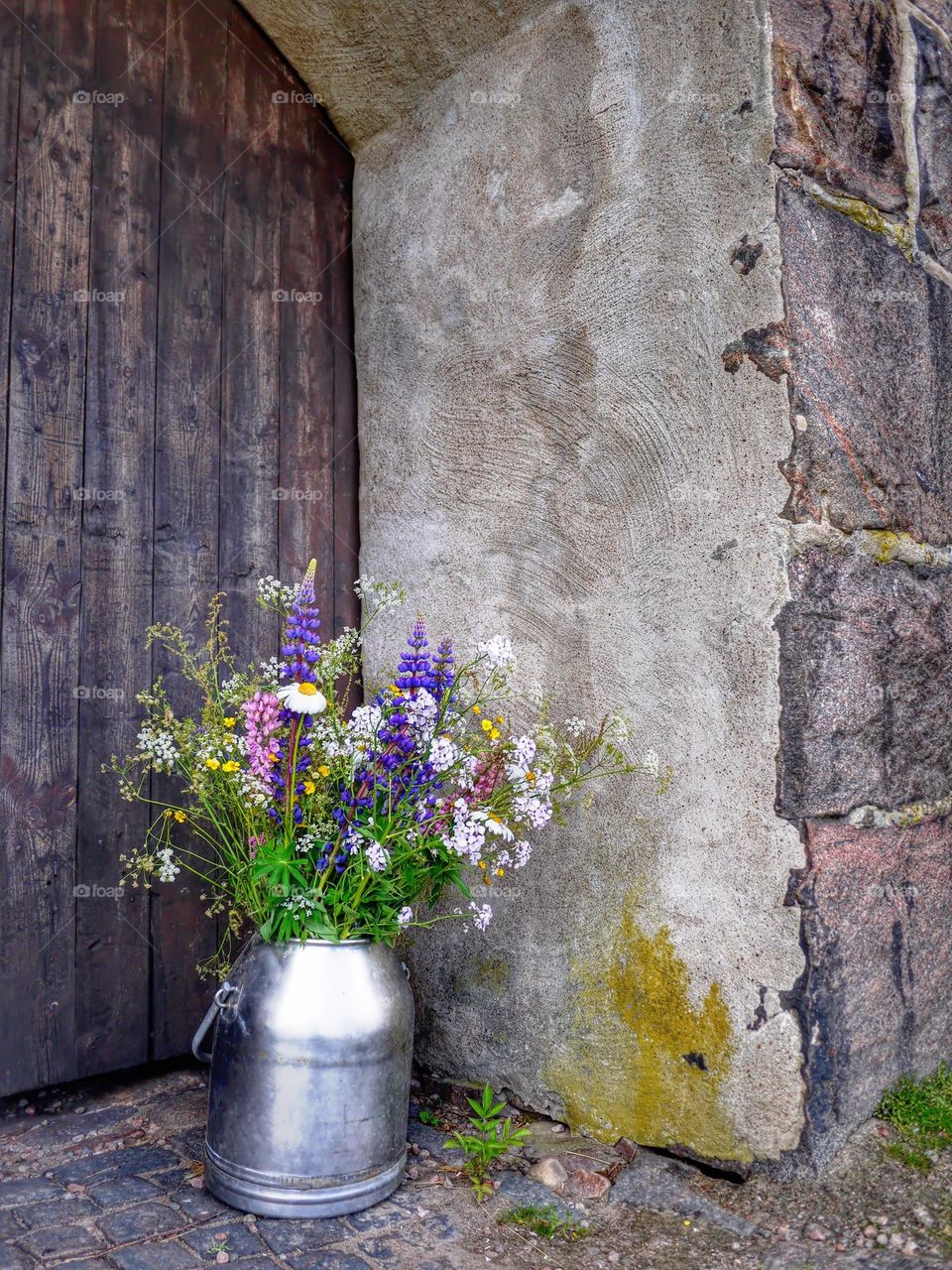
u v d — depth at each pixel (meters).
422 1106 2.29
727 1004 1.89
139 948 2.27
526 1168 1.98
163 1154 2.00
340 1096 1.78
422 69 2.55
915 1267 1.56
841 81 2.09
